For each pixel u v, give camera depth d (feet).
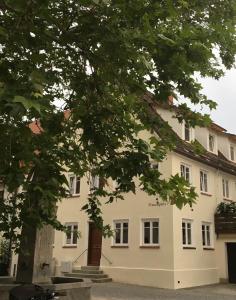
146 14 17.21
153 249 68.59
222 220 78.43
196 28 19.83
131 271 69.77
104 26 18.20
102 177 25.08
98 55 19.57
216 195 81.82
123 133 22.03
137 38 17.80
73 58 21.68
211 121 21.58
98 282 69.41
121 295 54.60
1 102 12.39
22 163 23.17
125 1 17.57
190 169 75.31
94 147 22.77
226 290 64.39
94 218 30.25
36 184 24.35
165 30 18.21
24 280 35.99
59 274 75.66
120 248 72.38
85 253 76.43
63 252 79.25
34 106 11.69
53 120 23.44
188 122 21.74
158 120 22.26
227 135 95.04
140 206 71.87
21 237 29.58
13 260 66.69
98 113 21.83
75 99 23.06
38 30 18.45
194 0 26.17
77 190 81.05
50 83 20.79
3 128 17.88
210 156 83.66
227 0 29.55
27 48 18.40
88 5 17.52
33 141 23.44
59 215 81.82
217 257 77.92
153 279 67.10
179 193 20.77
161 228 68.74
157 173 20.77
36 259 36.29
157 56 18.48
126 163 20.53
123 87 20.76
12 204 27.32
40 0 16.20
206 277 73.26
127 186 20.74
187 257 69.56
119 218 73.97
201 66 20.13
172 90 20.10
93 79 21.42
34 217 26.07
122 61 18.95
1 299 30.60
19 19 16.87
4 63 16.02
